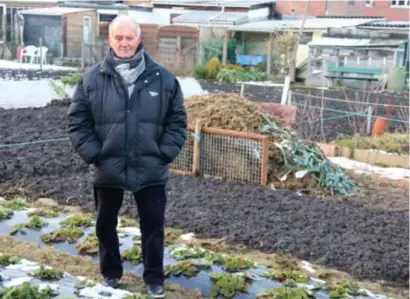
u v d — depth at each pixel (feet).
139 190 16.22
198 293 17.79
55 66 91.81
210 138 32.45
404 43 94.63
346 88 89.45
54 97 58.08
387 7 134.82
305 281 18.52
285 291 17.29
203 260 19.20
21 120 46.42
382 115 58.54
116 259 17.24
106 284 17.19
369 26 100.58
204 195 28.89
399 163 39.34
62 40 105.19
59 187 29.17
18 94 55.31
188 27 105.70
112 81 15.85
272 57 101.76
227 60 107.04
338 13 135.03
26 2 115.75
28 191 28.71
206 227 24.53
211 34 108.78
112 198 16.58
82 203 27.35
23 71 72.33
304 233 24.20
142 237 16.85
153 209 16.44
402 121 49.78
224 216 25.85
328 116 55.47
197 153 32.63
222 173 32.42
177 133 16.30
